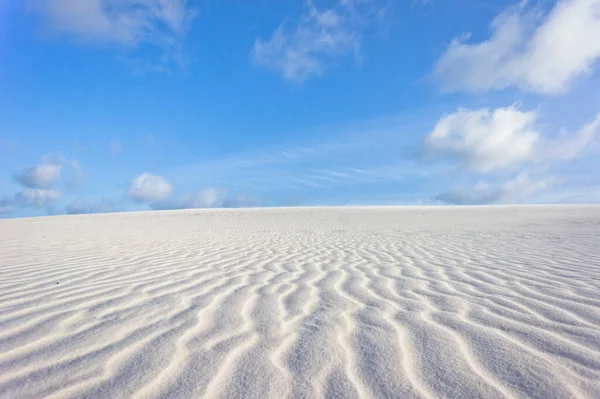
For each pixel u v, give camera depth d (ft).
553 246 21.34
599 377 5.64
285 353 6.68
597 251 18.80
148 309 9.31
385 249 21.72
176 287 11.68
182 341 7.23
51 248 22.00
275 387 5.50
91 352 6.71
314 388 5.46
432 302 9.91
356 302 10.03
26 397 5.21
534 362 6.18
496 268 14.70
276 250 21.36
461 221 52.85
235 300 10.23
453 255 18.72
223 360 6.40
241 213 86.17
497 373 5.84
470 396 5.20
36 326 8.03
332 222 55.62
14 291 11.02
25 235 33.63
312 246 23.59
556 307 9.20
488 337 7.31
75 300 10.07
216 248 22.27
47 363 6.25
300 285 12.10
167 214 85.05
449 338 7.30
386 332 7.69
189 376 5.83
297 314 8.98
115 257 18.01
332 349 6.85
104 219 70.03
